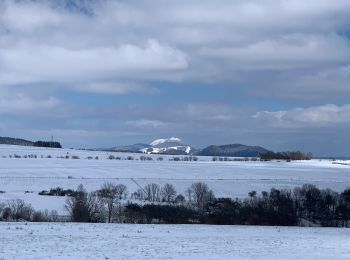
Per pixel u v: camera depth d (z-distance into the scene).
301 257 28.53
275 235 41.91
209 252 30.03
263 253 30.05
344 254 30.02
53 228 41.91
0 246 30.08
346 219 85.62
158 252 29.42
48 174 143.25
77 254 27.73
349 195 100.94
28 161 188.62
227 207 81.94
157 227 46.41
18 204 77.81
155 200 95.19
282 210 81.50
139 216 76.38
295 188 105.50
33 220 65.62
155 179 133.62
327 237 40.62
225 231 44.81
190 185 118.88
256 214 78.56
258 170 167.62
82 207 73.31
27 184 118.12
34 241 32.97
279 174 153.62
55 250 29.03
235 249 31.72
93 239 35.03
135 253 28.77
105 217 75.12
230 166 184.38
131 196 100.62
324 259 27.84
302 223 79.94
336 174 155.62
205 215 78.62
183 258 27.31
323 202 90.12
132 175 144.75
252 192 107.56
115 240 34.88
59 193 98.69
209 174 150.75
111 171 155.62
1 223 47.44
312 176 148.00
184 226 48.94
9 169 155.50
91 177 136.75
